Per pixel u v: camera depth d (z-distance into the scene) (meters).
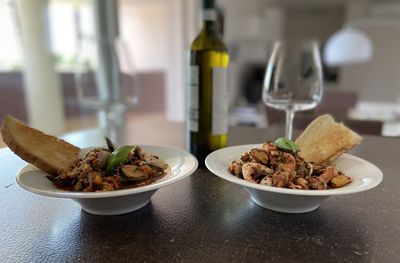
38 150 0.52
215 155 0.58
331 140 0.58
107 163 0.49
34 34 2.29
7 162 0.75
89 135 1.14
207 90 0.70
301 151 0.58
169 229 0.45
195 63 0.69
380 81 5.75
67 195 0.41
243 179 0.48
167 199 0.55
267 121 1.76
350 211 0.51
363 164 0.54
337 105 2.84
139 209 0.51
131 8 5.66
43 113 2.41
